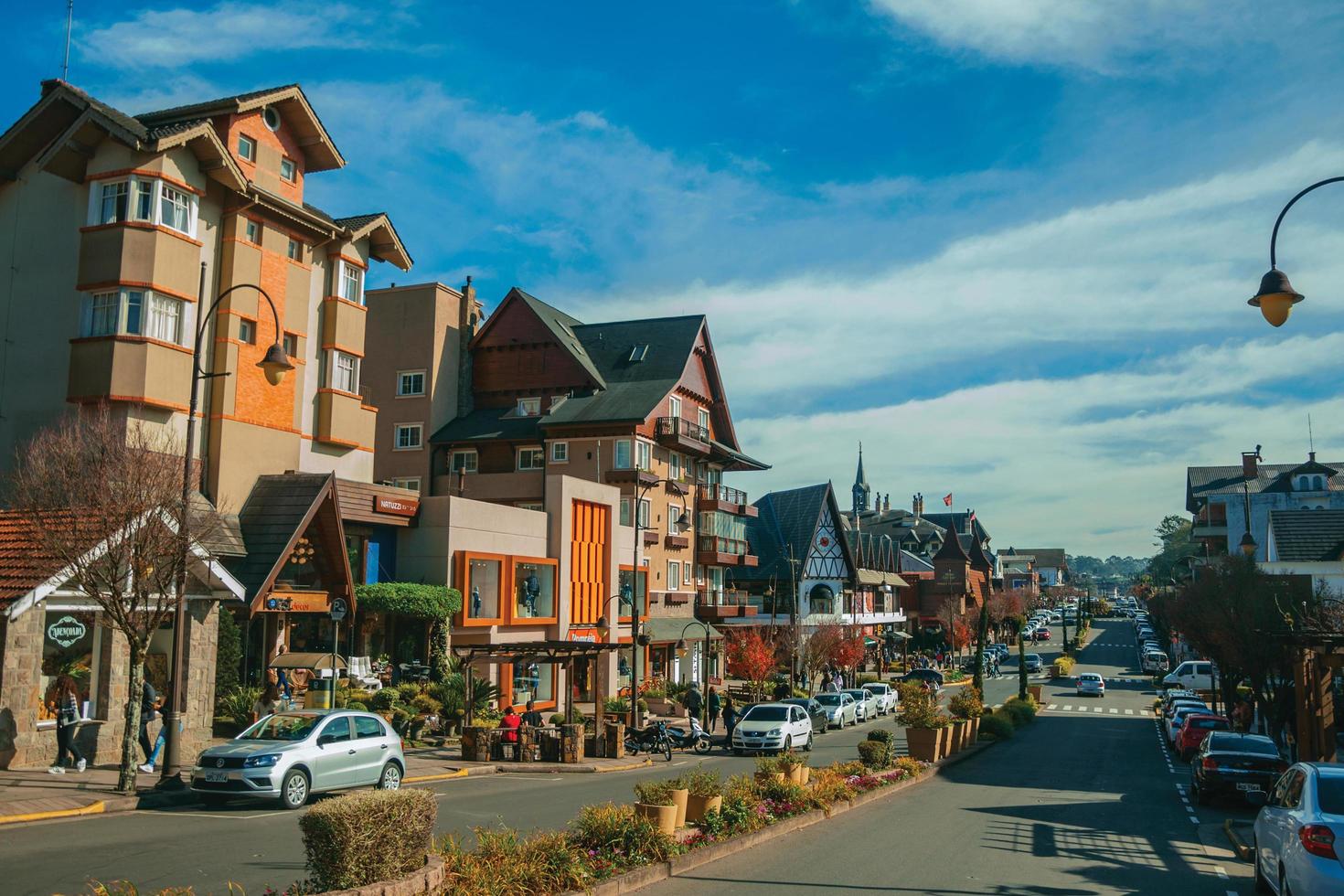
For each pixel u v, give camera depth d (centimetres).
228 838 1402
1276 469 8612
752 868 1292
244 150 3195
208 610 2347
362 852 843
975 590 11906
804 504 7844
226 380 2995
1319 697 2505
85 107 2781
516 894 959
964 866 1360
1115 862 1459
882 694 5522
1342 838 1002
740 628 6488
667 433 5569
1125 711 6056
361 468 3647
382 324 5631
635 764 2942
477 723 3228
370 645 3456
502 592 3978
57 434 2255
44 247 2872
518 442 5362
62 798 1667
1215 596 3519
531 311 5753
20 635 1941
